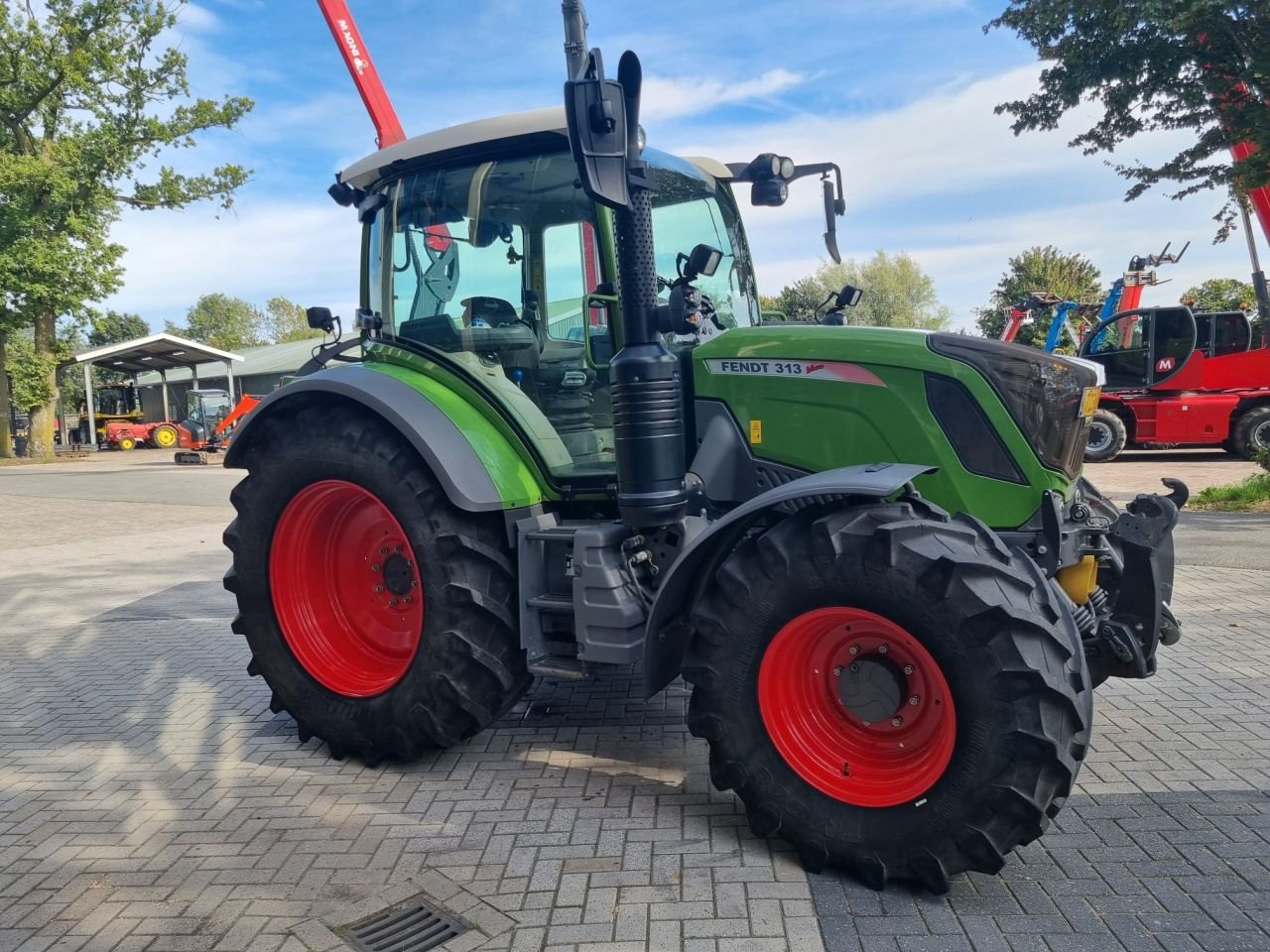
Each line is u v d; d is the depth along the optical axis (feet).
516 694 12.27
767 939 8.15
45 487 58.44
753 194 14.87
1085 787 11.00
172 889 9.43
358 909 8.89
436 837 10.29
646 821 10.52
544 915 8.64
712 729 9.70
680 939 8.20
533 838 10.19
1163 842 9.66
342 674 12.88
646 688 10.25
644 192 10.41
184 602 23.53
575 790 11.42
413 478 11.79
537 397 12.91
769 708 9.45
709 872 9.35
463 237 13.05
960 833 8.51
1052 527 10.18
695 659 9.78
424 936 8.41
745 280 15.02
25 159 77.46
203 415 84.89
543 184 12.37
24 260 77.61
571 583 11.85
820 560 9.02
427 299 13.44
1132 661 10.46
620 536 11.23
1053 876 9.07
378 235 13.91
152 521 40.22
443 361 12.83
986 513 10.43
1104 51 28.25
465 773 12.10
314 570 13.35
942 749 8.68
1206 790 10.82
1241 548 24.20
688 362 11.75
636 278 10.46
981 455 10.39
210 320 301.22
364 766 12.54
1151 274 50.19
